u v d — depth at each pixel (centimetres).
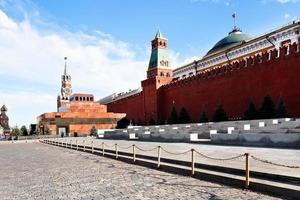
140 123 5569
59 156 1761
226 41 4756
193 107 4078
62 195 703
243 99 3209
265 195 638
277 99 2788
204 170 901
